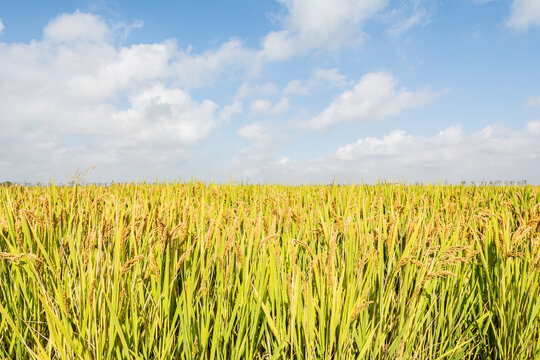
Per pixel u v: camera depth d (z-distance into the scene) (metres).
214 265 2.16
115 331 1.67
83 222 2.70
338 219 2.50
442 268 2.52
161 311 1.85
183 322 1.75
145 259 2.05
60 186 4.25
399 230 2.82
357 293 2.04
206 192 5.67
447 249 2.28
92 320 1.69
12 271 2.20
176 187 5.92
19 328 1.98
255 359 2.05
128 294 1.82
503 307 2.43
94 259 1.90
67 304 1.70
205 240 1.95
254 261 2.14
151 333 1.78
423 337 2.29
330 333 1.83
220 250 1.96
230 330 1.85
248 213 3.66
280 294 2.07
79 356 1.59
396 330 2.20
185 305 1.78
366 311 2.03
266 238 1.99
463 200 5.26
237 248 1.96
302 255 2.51
